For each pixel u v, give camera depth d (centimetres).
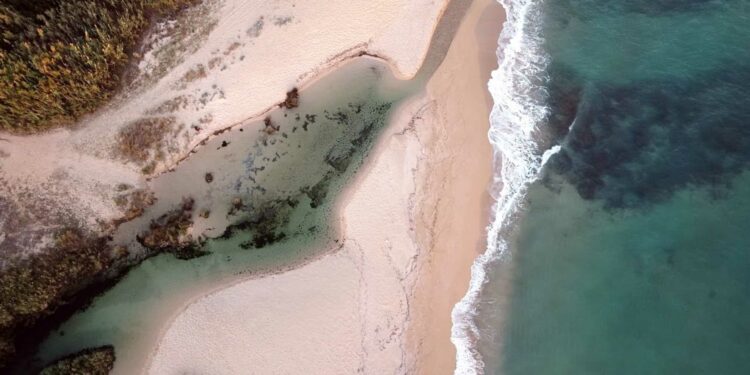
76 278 2350
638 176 2430
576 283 2348
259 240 2464
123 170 2420
